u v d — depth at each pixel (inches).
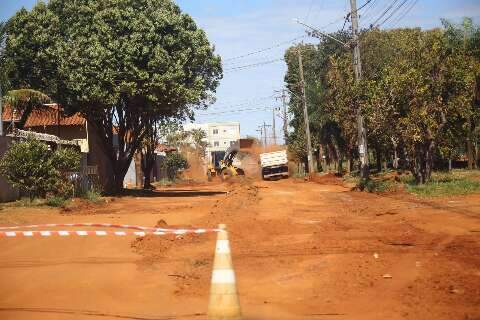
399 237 471.2
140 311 281.7
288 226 585.0
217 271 244.4
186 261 417.1
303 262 393.7
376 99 1037.8
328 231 536.7
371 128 1142.3
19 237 537.3
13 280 358.9
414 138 978.7
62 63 1210.0
